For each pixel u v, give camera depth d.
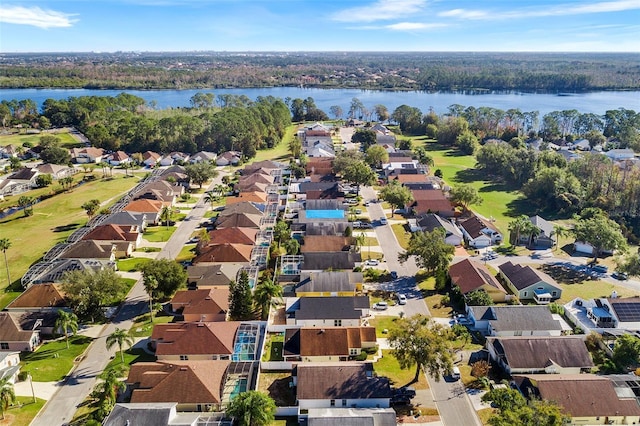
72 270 105.94
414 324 78.25
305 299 96.25
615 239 119.88
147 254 128.38
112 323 96.38
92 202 152.75
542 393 70.00
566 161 199.00
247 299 97.62
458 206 165.88
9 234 142.88
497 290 102.56
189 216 158.00
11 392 69.25
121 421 63.72
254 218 145.50
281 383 78.25
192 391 71.62
